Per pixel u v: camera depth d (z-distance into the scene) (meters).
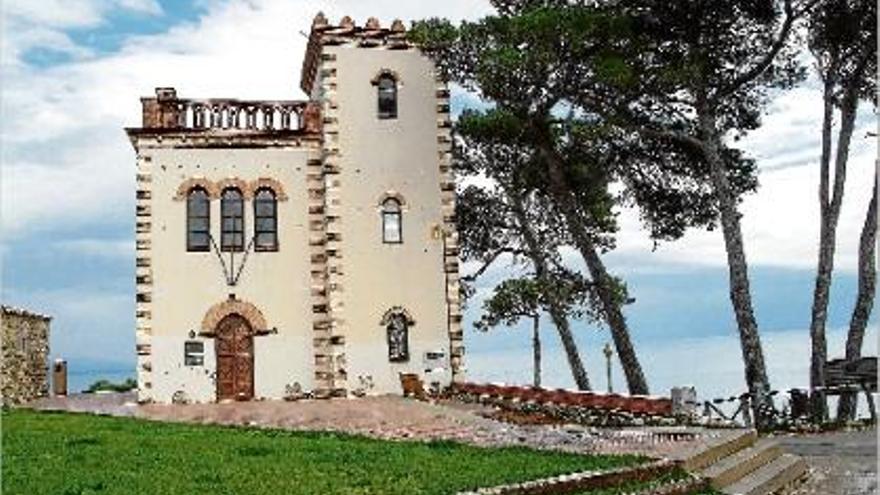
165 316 38.88
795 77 38.75
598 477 18.20
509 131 38.19
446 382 39.41
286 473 18.06
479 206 45.03
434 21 39.28
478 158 44.34
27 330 40.94
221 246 39.62
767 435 31.62
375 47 41.16
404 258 40.12
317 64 42.88
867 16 35.22
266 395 39.03
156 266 39.09
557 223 44.88
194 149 39.94
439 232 40.47
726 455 23.33
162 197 39.50
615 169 41.50
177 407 35.34
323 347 39.47
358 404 35.12
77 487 16.09
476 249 45.25
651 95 37.25
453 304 40.09
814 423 33.88
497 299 38.94
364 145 40.53
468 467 19.05
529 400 33.41
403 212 40.38
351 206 40.06
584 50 36.41
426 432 26.91
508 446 23.00
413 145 40.84
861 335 37.34
